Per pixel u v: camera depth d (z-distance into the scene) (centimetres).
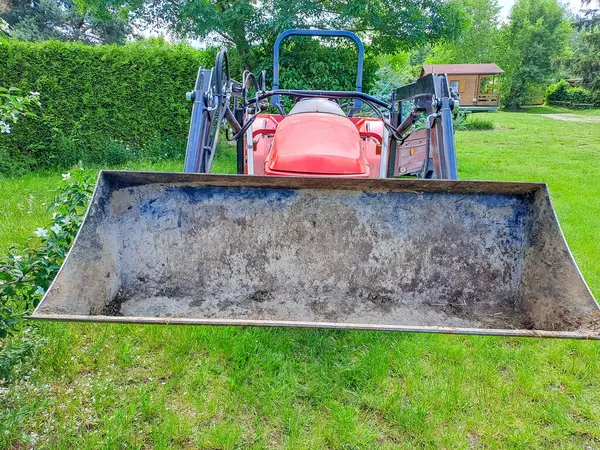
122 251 199
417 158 574
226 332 276
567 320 166
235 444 202
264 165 321
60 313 154
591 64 2556
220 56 303
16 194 553
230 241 209
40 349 249
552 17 3500
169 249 206
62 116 751
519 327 188
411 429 211
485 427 214
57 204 255
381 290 212
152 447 200
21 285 226
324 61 871
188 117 809
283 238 211
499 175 782
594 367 258
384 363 253
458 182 194
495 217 204
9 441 195
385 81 984
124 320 145
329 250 212
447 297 208
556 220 182
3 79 713
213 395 230
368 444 203
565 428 216
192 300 203
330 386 238
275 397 228
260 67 834
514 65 3516
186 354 259
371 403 226
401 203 209
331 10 841
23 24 2272
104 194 189
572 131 1571
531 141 1289
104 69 756
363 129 385
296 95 359
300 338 278
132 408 212
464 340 284
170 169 712
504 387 239
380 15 823
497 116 2353
